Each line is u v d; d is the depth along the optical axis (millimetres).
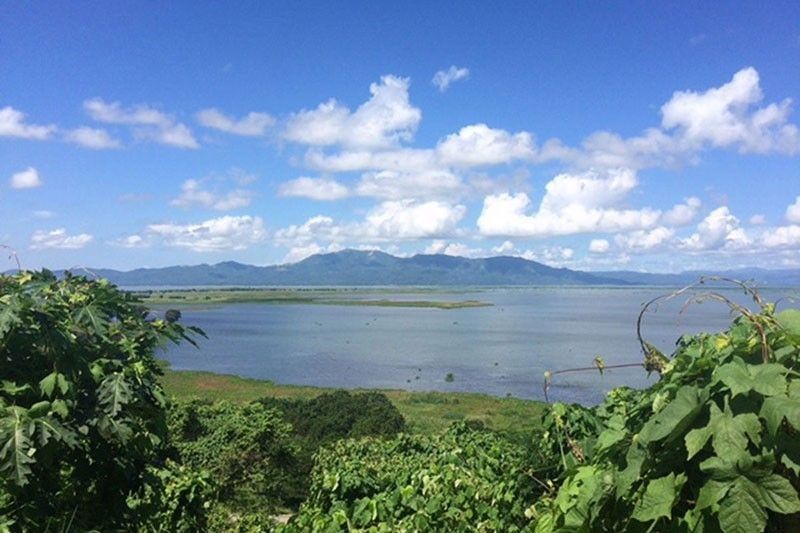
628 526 2275
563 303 193750
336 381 49031
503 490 4695
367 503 5191
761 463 1879
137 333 4371
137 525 4664
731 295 3373
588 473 2736
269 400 33531
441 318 124688
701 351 2547
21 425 3381
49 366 3900
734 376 2006
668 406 2135
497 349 67750
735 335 2463
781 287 2650
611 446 2576
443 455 6430
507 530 4484
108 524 4164
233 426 18391
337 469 6914
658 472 2211
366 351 68188
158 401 4258
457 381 48125
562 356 60438
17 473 3254
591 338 77750
